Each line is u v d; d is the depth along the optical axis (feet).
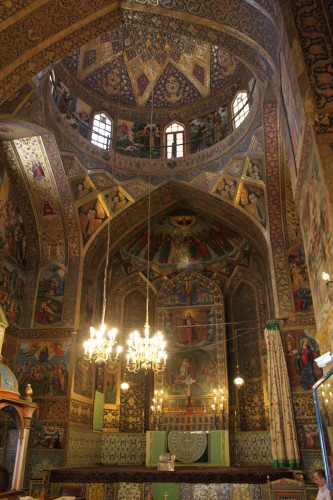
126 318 58.39
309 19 23.21
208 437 47.75
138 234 58.39
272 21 26.02
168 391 52.39
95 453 48.88
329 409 17.93
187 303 56.75
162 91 55.62
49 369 44.52
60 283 48.08
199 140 52.90
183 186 51.37
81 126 49.21
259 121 43.73
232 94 51.42
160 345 34.19
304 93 21.97
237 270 57.98
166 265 60.39
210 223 57.26
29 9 29.12
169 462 38.01
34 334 46.21
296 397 41.70
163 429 49.70
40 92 39.22
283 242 46.24
